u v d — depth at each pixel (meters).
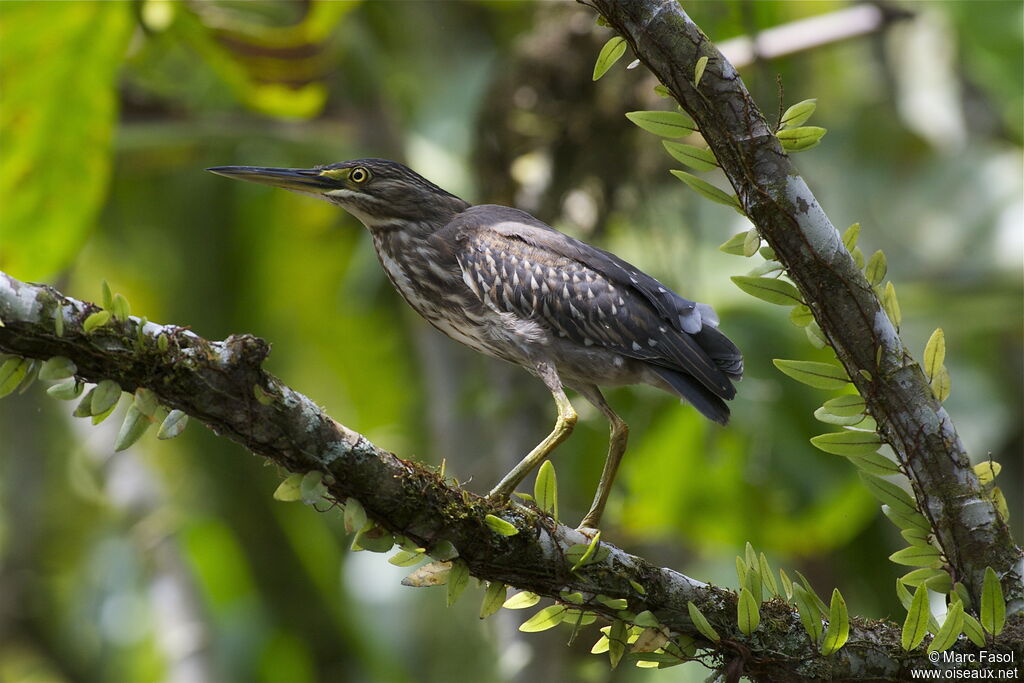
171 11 11.38
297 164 13.66
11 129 10.70
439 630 13.67
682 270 12.05
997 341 13.13
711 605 6.37
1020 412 12.95
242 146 13.71
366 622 13.83
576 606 6.23
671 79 5.76
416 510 5.82
